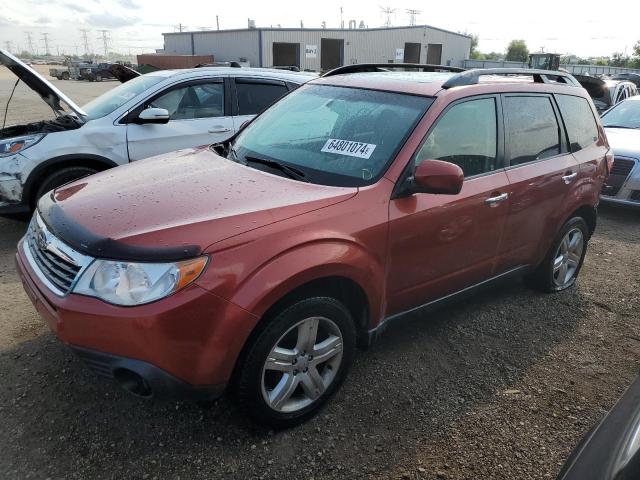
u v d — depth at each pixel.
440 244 3.24
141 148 5.71
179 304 2.23
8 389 2.96
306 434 2.78
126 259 2.26
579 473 1.70
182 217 2.48
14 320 3.71
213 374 2.36
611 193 7.39
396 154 3.04
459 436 2.85
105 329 2.25
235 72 6.43
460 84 3.44
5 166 5.05
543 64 27.34
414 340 3.76
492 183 3.52
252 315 2.37
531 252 4.10
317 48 46.28
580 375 3.49
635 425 1.75
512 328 4.04
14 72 5.19
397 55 50.28
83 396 2.94
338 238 2.66
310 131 3.49
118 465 2.50
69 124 5.49
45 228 2.70
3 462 2.47
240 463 2.56
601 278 5.16
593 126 4.69
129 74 7.20
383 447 2.73
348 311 2.86
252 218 2.51
